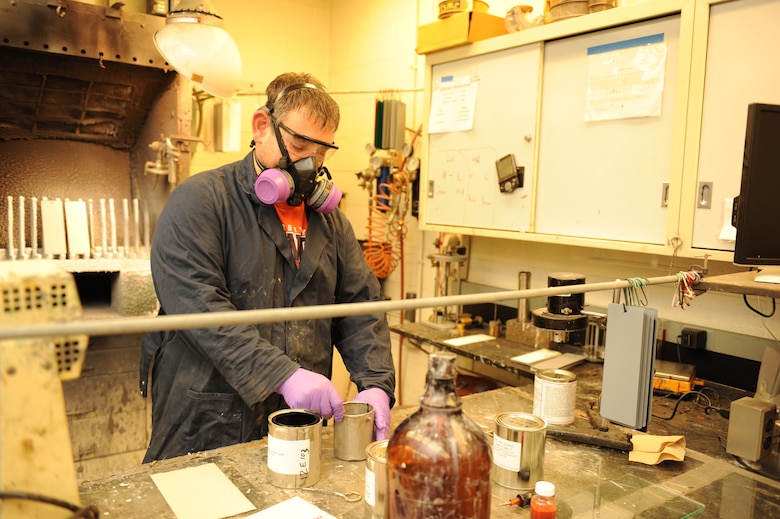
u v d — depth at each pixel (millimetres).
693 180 1644
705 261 1624
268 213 1464
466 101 2334
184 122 2494
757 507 1007
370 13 3352
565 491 1051
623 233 1844
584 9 1942
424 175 2553
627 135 1814
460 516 683
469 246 2816
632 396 1102
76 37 2193
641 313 1075
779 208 1258
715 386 1847
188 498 973
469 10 2371
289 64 3578
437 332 2518
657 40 1724
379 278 3066
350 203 3580
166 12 2607
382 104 2861
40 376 619
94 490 987
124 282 2328
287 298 1493
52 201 2371
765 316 1776
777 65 1479
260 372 1224
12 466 604
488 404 1529
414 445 686
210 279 1333
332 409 1162
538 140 2078
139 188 2758
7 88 2291
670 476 1125
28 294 609
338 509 961
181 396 1432
